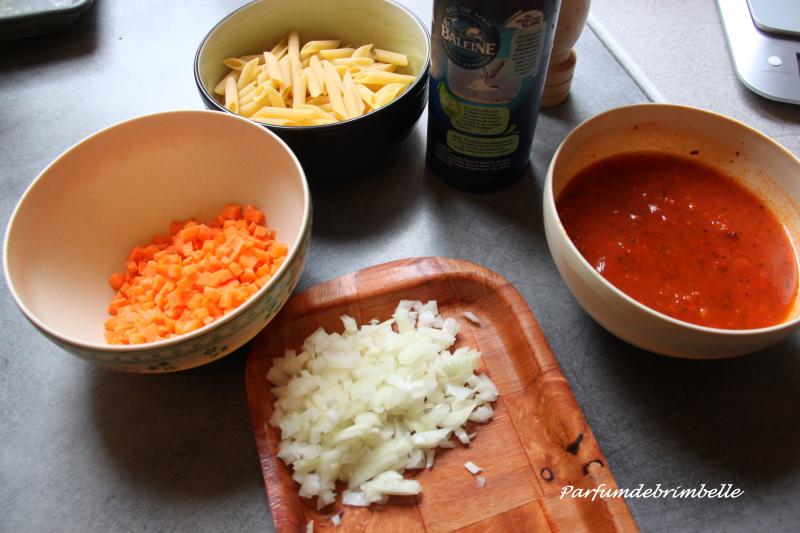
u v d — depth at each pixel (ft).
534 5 1.91
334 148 2.31
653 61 3.18
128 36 3.39
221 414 1.99
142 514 1.79
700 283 1.98
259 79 2.61
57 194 2.02
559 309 2.24
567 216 2.15
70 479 1.86
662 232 2.11
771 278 1.98
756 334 1.61
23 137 2.87
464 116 2.27
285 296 1.88
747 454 1.90
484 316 2.19
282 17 2.79
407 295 2.18
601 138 2.22
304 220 1.90
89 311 2.04
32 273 1.89
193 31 3.43
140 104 3.01
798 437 1.93
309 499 1.80
